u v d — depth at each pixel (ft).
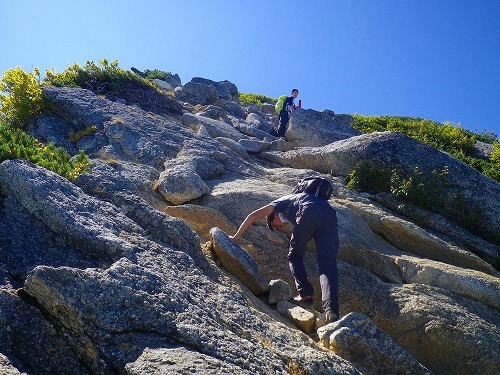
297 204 24.62
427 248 29.63
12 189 18.88
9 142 22.67
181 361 13.38
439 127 65.77
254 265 23.31
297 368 15.62
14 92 36.73
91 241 17.65
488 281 25.89
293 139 52.03
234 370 13.67
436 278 25.95
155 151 33.12
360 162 37.55
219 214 27.63
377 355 19.35
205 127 43.16
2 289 14.78
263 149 43.98
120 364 13.52
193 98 68.13
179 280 17.65
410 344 22.86
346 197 34.19
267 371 14.47
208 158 33.47
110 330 14.11
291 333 18.52
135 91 49.78
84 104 36.65
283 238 27.07
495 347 22.13
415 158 37.04
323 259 23.30
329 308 21.36
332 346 19.12
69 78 49.01
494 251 31.71
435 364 22.31
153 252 18.81
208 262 21.53
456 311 23.57
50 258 17.17
